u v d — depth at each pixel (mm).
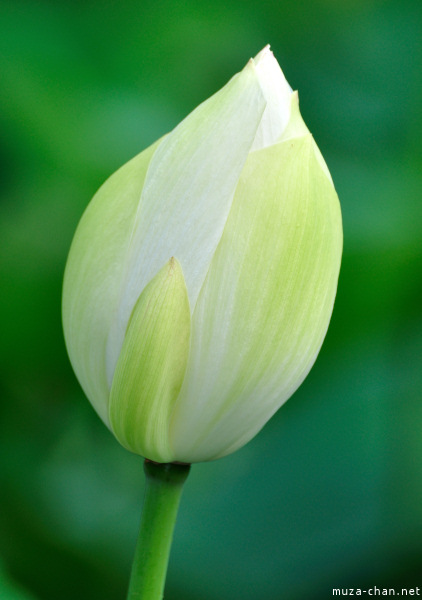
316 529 631
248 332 428
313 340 437
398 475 649
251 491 645
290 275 426
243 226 425
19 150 637
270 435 667
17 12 668
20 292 620
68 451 632
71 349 449
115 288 440
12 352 625
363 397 664
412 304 668
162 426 434
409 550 630
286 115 435
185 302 424
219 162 427
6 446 620
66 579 608
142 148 651
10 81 641
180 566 615
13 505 609
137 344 423
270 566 620
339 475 645
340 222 436
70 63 663
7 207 630
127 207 444
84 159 638
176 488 447
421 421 659
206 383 432
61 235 630
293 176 423
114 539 614
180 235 429
